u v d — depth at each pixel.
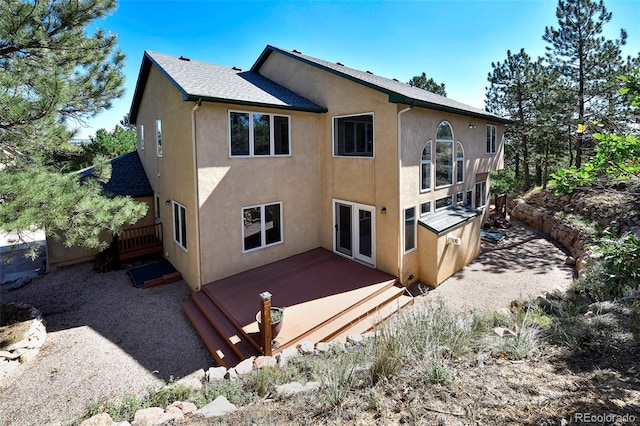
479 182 18.06
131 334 8.88
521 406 3.69
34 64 8.70
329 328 8.62
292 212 12.87
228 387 5.44
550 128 20.67
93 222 7.75
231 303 9.49
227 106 10.72
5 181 6.61
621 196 14.48
